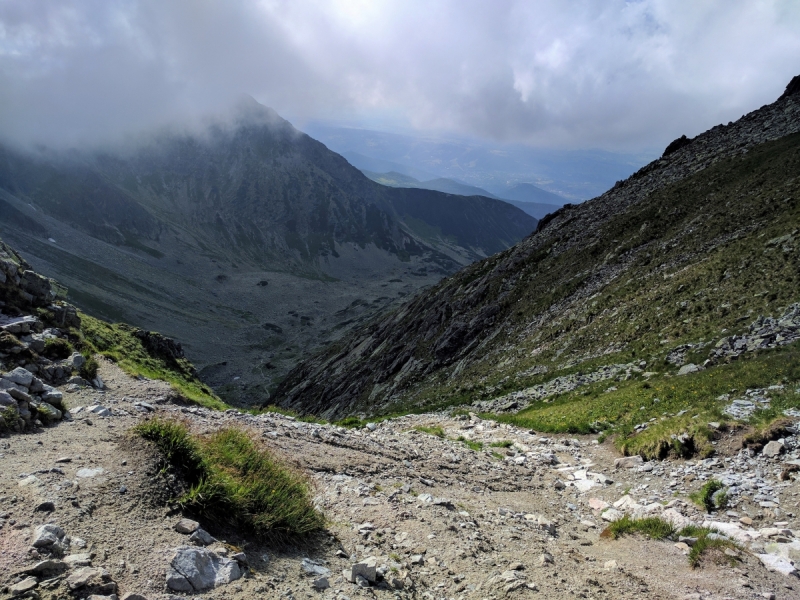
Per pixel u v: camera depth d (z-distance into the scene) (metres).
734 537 11.20
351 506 10.95
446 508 11.88
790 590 8.73
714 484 14.08
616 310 46.66
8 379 11.47
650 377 28.72
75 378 15.33
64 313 21.08
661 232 62.62
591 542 11.38
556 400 32.72
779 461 14.71
